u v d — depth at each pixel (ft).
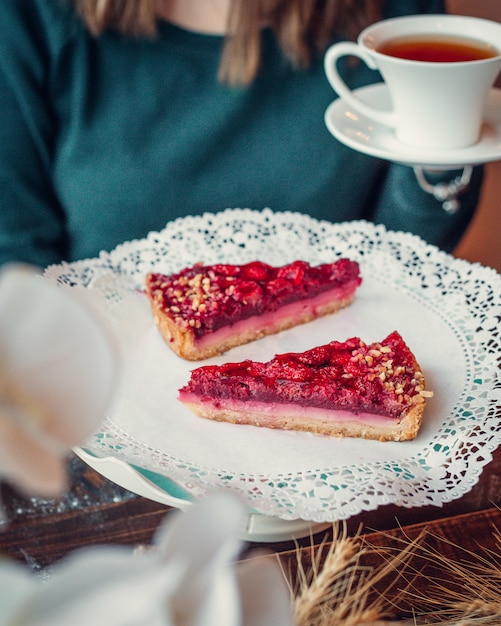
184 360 2.25
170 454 1.98
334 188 2.94
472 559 1.80
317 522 1.81
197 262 2.46
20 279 0.80
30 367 0.82
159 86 2.87
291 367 2.13
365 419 2.07
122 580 0.75
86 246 2.92
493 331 2.24
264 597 1.02
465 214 2.95
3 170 2.85
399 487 1.87
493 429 2.00
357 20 2.93
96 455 1.93
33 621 0.75
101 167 2.89
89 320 0.82
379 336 2.30
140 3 2.75
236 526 0.86
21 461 0.78
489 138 2.33
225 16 2.88
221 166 2.91
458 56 2.27
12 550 1.84
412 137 2.30
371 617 1.34
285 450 2.02
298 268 2.36
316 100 2.91
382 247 2.48
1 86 2.85
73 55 2.85
